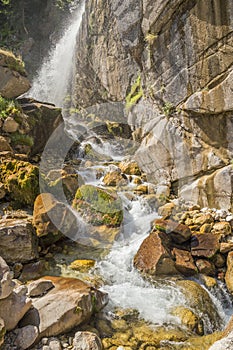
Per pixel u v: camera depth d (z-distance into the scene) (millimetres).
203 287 3080
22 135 4578
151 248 3312
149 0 4387
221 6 3660
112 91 6570
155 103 4848
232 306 3037
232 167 3854
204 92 3926
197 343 2373
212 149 4059
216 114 3938
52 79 9812
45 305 2328
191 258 3322
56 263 3229
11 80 4879
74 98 8453
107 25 6406
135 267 3264
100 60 6891
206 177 4133
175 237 3514
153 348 2309
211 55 3822
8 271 2201
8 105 4617
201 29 3863
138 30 4812
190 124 4246
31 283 2496
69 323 2285
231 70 3664
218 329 2748
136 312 2676
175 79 4324
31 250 3008
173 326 2561
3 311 2125
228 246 3365
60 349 2121
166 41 4359
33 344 2102
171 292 2939
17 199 3750
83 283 2680
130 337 2402
